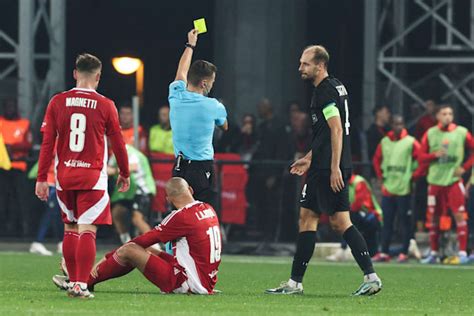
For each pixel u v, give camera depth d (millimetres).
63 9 69438
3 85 68875
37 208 63094
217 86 80125
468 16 85875
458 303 33344
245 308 29844
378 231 59781
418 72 83812
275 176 61125
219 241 33469
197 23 36719
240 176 61125
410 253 58188
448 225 56406
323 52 33969
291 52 78688
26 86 67438
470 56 71250
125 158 32156
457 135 56312
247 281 42062
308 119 66812
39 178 32094
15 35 96125
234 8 78375
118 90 103750
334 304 31672
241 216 61281
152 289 35719
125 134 60594
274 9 78375
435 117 64312
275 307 30344
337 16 98125
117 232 62656
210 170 36000
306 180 34438
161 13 104312
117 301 30859
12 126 63844
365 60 67625
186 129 35625
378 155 57906
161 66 104500
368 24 67438
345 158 34062
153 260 33125
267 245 61062
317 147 34031
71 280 32562
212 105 35750
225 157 63344
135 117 59156
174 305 30094
